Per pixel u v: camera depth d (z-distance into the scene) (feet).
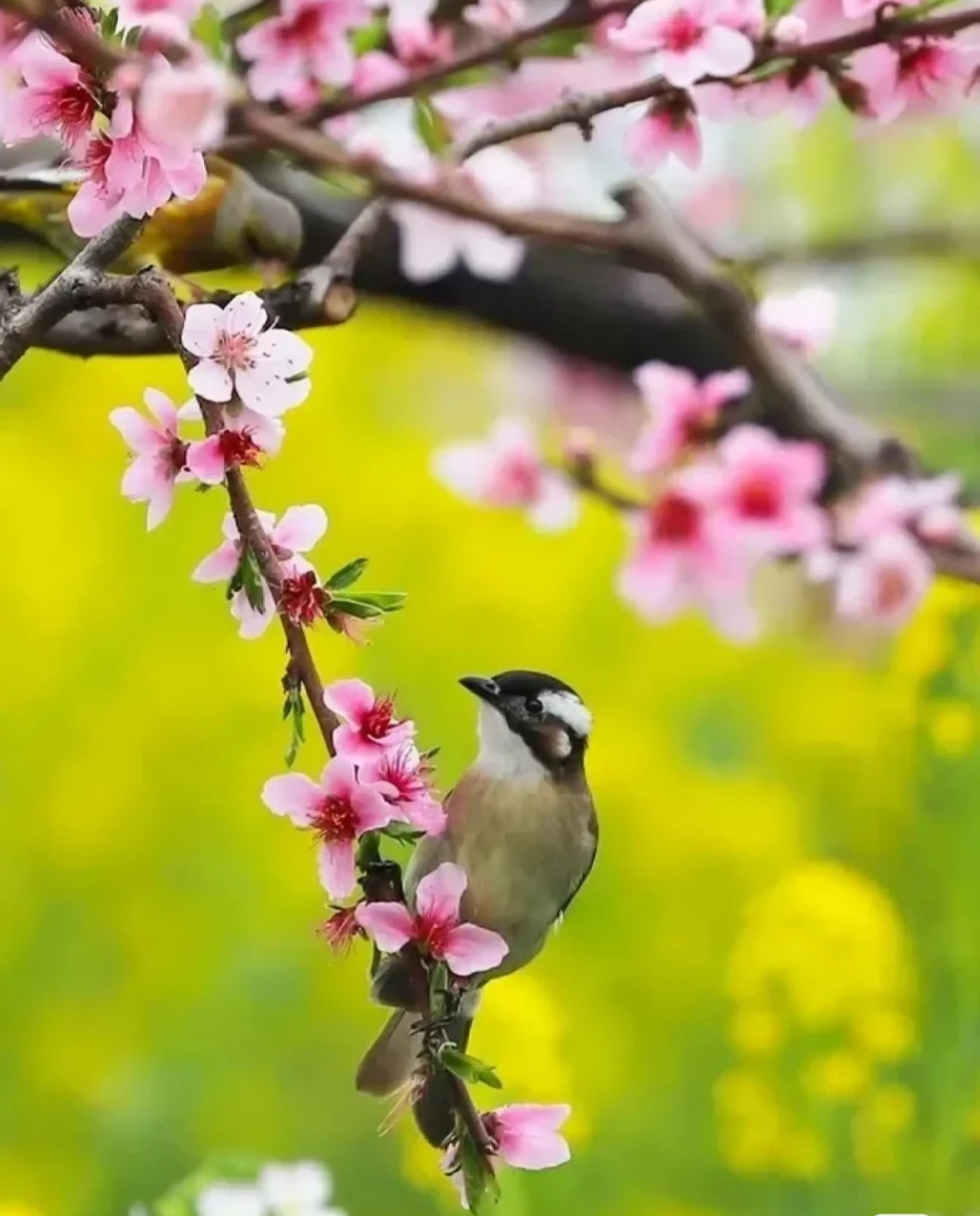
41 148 24.57
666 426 29.76
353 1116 37.65
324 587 15.46
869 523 29.17
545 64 24.85
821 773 41.22
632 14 19.52
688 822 40.55
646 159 21.04
